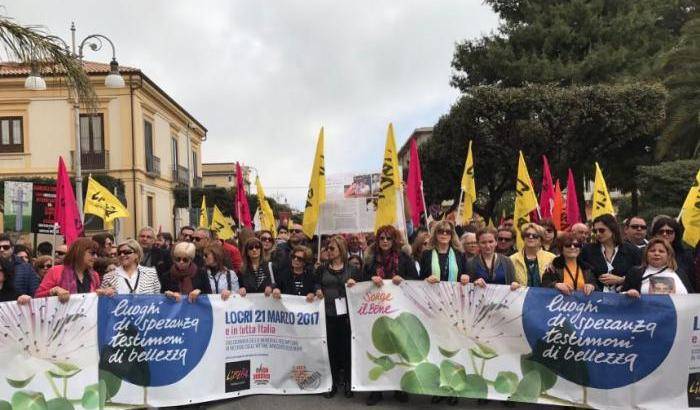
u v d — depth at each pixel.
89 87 7.52
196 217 36.81
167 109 38.16
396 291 6.15
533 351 5.72
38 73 7.28
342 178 8.66
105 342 5.64
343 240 6.55
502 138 24.78
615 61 26.31
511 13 30.64
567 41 27.45
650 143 25.66
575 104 22.70
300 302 6.43
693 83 18.38
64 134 31.38
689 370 5.36
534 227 6.45
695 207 6.88
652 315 5.43
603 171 28.11
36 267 8.09
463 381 5.89
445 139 26.91
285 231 12.66
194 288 6.36
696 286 5.93
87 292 5.84
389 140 7.84
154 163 35.00
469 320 5.91
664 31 29.59
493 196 30.27
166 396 5.86
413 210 9.52
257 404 6.07
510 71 27.52
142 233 8.77
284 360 6.41
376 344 6.16
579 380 5.60
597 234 6.13
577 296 5.64
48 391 5.38
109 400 5.62
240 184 12.07
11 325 5.28
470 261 6.35
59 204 8.52
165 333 5.89
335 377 6.61
